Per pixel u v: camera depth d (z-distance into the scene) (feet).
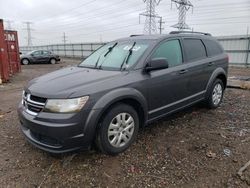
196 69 14.67
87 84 9.96
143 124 12.05
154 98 12.14
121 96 10.34
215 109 17.44
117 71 11.54
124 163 10.20
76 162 10.30
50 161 10.44
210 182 8.91
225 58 17.87
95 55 14.66
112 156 10.76
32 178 9.30
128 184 8.86
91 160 10.44
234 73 46.70
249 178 9.04
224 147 11.48
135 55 12.29
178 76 13.32
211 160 10.35
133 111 11.21
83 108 9.32
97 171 9.66
